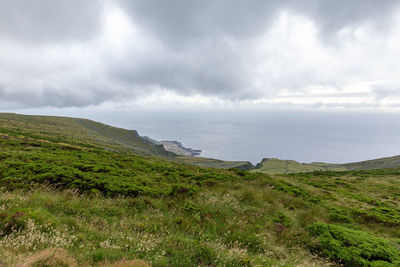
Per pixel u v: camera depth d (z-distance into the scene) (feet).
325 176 149.07
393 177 152.25
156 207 29.71
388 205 54.65
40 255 13.21
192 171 75.10
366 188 91.66
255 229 25.98
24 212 19.22
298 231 27.02
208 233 23.18
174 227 23.77
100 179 38.86
